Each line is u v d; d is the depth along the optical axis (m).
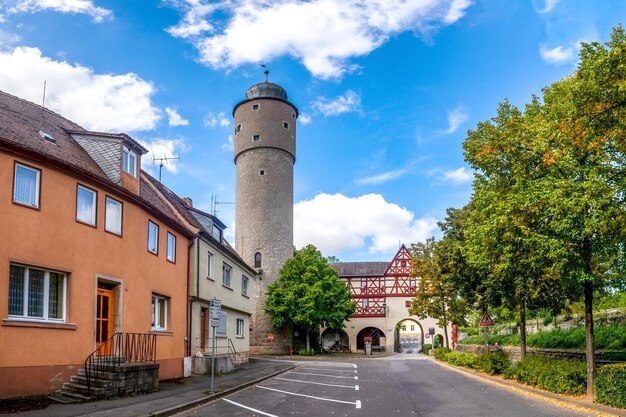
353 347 67.44
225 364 26.06
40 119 18.75
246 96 56.34
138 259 19.72
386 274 69.00
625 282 15.48
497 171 18.34
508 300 23.34
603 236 13.99
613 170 14.22
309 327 52.12
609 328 25.80
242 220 53.66
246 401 16.41
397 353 63.09
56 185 15.58
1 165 13.91
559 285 20.22
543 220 15.25
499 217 16.14
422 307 44.19
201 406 15.12
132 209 19.41
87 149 19.30
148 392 16.89
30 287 14.66
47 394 14.57
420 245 44.84
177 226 23.22
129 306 18.88
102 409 12.98
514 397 16.94
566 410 13.88
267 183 53.28
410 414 13.72
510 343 35.97
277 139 53.94
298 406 15.30
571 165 14.74
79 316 16.06
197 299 25.38
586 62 13.47
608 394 13.93
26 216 14.49
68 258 15.81
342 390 19.67
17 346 13.90
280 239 53.19
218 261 29.16
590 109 12.44
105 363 16.39
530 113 18.38
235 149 55.38
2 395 13.43
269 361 37.75
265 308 52.09
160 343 21.28
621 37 13.34
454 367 31.91
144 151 20.70
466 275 26.17
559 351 26.64
